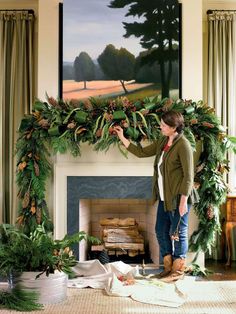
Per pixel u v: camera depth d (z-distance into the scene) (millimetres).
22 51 4871
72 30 4281
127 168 4180
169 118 3436
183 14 4301
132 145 3879
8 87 4891
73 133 3992
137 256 4500
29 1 4945
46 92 4137
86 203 4547
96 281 3471
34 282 2852
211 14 4945
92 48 4277
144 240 4789
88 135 3990
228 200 4520
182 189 3383
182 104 4012
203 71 4996
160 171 3557
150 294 3070
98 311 2717
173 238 3477
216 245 4895
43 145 4078
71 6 4281
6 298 2801
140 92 4262
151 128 3982
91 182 4180
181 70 4277
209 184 3980
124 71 4273
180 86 4266
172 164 3459
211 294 3088
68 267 3025
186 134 3938
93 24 4285
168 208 3479
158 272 4094
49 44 4289
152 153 3834
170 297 2998
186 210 3422
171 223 3537
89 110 4000
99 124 3984
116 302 2920
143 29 4273
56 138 3980
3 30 4895
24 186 4027
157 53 4262
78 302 2916
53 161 4184
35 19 4961
